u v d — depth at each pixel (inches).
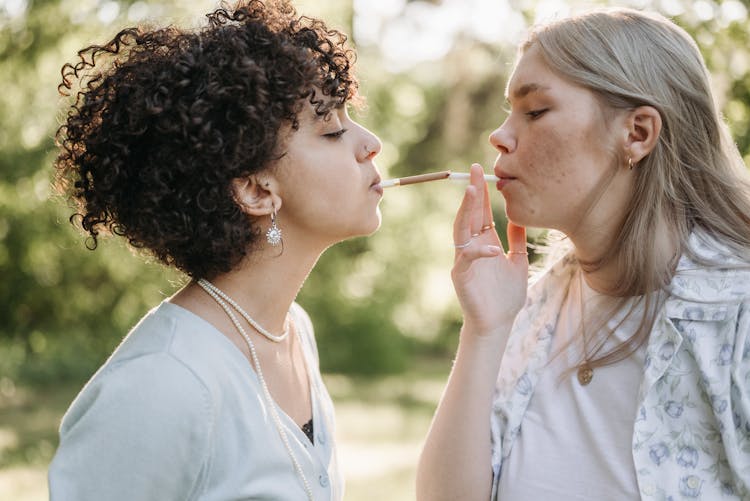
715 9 107.7
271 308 60.2
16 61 275.3
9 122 280.2
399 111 436.1
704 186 61.5
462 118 414.3
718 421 55.4
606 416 61.2
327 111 57.4
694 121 61.5
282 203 58.2
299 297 495.2
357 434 332.2
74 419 54.9
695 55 62.2
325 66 59.1
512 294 66.7
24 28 275.0
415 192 498.9
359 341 552.1
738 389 55.4
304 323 70.6
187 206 55.5
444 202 498.0
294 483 56.9
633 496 58.3
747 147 109.2
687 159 61.5
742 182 62.3
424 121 490.0
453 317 592.7
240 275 58.9
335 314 534.9
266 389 57.7
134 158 55.9
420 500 66.5
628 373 61.2
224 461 54.4
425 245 511.5
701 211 60.9
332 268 498.3
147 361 54.0
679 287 58.7
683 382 57.9
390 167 462.3
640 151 60.2
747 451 55.1
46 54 274.1
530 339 68.7
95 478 52.5
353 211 59.3
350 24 314.8
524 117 63.4
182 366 53.8
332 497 60.8
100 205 57.8
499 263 67.1
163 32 57.6
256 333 60.0
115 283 354.6
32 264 331.0
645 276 60.3
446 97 425.1
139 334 56.9
